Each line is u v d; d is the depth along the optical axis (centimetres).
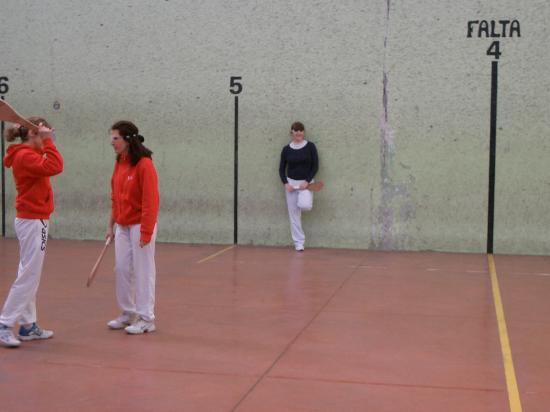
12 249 1160
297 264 1046
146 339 625
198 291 842
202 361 557
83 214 1315
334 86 1211
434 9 1173
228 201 1262
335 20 1204
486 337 638
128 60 1280
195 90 1260
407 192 1201
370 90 1200
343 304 774
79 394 479
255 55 1234
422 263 1067
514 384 504
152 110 1277
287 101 1228
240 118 1247
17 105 1324
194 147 1267
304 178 1191
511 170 1168
